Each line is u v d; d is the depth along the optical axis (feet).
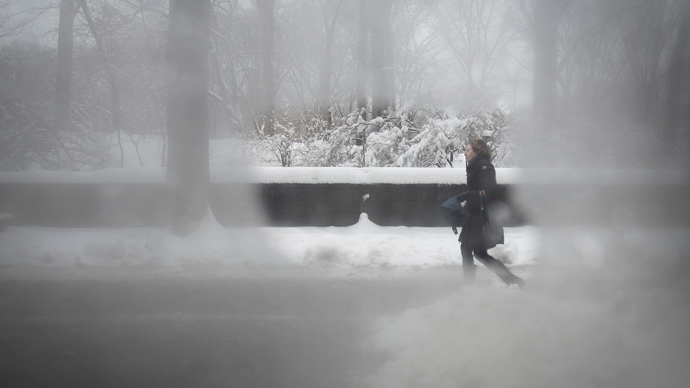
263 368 11.60
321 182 32.99
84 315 16.33
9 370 11.80
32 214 32.40
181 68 30.19
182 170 30.12
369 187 33.12
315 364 11.84
